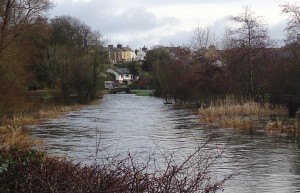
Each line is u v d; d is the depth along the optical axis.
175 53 65.31
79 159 15.48
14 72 30.67
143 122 33.38
